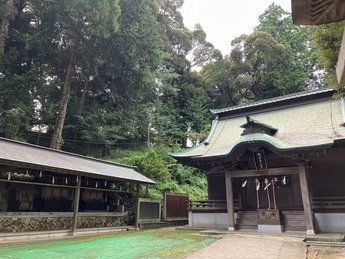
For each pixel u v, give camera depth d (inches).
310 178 512.7
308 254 323.6
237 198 611.8
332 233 457.4
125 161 815.1
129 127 962.1
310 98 636.7
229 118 753.6
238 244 370.9
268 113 684.1
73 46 859.4
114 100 966.4
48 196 518.0
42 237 448.1
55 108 837.8
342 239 401.4
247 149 529.0
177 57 1555.1
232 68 1408.7
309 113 608.1
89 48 876.0
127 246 367.6
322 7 93.2
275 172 514.3
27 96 774.5
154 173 770.2
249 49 1360.7
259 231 506.9
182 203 803.4
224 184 639.1
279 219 496.4
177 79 1514.5
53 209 525.7
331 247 370.3
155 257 289.7
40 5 806.5
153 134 1114.1
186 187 946.1
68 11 792.9
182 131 1309.1
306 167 498.0
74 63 850.8
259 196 594.9
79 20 810.8
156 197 761.0
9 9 747.4
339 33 228.8
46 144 879.7
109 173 554.6
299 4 91.9
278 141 495.8
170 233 520.4
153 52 1002.1
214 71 1497.3
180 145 1253.7
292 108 651.5
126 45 929.5
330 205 482.9
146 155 804.6
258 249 333.4
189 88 1457.9
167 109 1321.4
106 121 970.1
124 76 987.3
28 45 831.1
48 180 518.6
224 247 347.9
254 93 1455.5
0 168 443.8
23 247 360.8
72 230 494.9
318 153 472.7
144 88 1037.2
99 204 632.4
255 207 595.5
